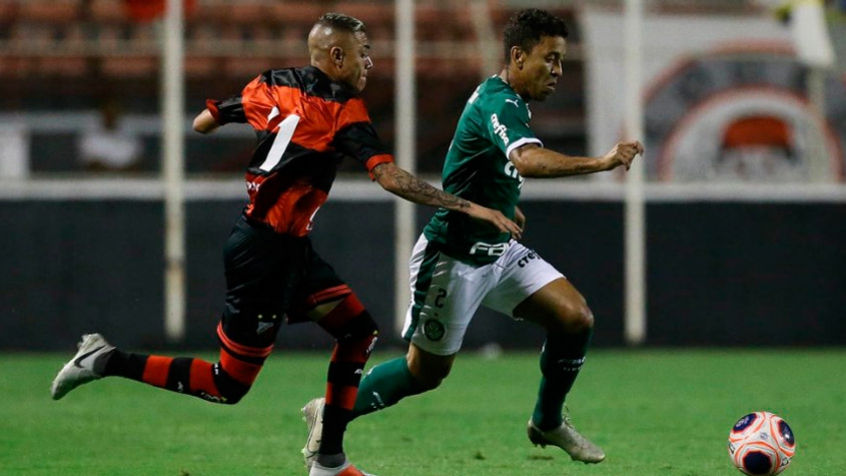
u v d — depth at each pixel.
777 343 55.31
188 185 52.94
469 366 48.28
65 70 60.53
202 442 28.48
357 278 53.38
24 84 60.28
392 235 53.50
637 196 54.53
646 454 26.55
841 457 25.94
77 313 52.78
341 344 21.14
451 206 19.31
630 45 54.25
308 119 19.73
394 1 62.44
